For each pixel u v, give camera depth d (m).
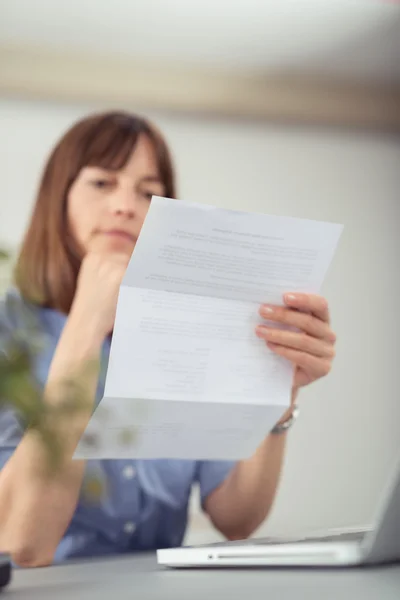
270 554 0.64
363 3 2.00
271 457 1.19
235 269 0.75
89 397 0.39
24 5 1.93
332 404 2.29
